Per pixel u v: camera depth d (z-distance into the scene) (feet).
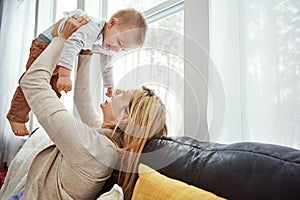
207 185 2.82
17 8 10.61
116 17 4.13
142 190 3.10
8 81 10.27
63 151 3.49
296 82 3.48
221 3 4.21
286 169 2.31
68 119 3.49
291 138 3.46
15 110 5.58
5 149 9.88
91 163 3.51
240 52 4.07
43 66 3.75
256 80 3.84
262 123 3.74
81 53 3.96
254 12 3.94
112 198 3.11
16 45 10.37
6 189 6.48
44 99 3.55
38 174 3.77
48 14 10.27
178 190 2.80
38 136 7.10
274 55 3.69
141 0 7.01
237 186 2.55
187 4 4.93
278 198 2.23
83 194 3.63
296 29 3.53
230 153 2.85
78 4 8.34
